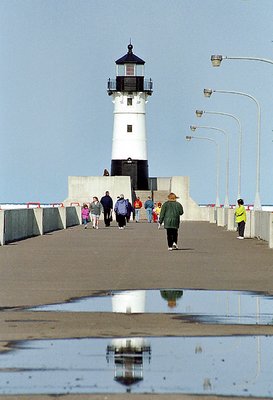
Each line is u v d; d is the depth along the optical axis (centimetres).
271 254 7038
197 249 7688
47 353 2569
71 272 5281
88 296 4053
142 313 3472
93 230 12162
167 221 7475
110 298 3975
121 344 2728
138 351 2611
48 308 3612
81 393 2075
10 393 2075
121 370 2341
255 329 3047
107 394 2069
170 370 2342
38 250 7381
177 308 3628
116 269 5512
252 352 2598
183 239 9644
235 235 10744
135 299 3947
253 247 8050
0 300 3881
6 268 5534
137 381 2209
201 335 2912
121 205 12750
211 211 17362
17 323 3175
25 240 9125
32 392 2086
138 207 17175
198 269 5556
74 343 2741
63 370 2336
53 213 12169
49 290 4297
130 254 6931
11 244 8306
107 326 3111
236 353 2581
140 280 4831
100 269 5506
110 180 19475
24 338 2834
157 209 16425
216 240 9419
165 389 2122
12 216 8894
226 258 6538
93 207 12875
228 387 2147
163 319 3303
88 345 2705
